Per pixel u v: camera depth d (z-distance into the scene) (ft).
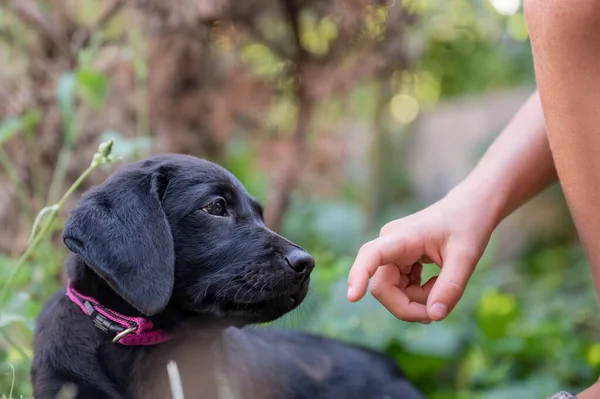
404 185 6.66
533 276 5.31
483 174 2.46
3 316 2.62
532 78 6.13
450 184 6.70
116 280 2.35
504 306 3.72
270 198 3.73
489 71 6.55
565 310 4.06
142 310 2.34
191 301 2.48
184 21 3.47
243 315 2.50
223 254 2.50
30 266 3.24
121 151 2.96
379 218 5.70
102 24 3.39
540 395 3.15
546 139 2.48
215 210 2.54
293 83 3.74
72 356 2.45
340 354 3.01
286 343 2.96
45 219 3.25
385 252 2.31
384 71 3.63
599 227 2.26
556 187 5.76
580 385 3.36
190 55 3.61
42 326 2.52
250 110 3.82
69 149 3.27
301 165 3.74
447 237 2.35
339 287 3.39
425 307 2.36
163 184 2.53
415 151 6.96
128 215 2.42
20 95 3.41
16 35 3.38
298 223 4.59
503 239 5.91
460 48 6.25
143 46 3.45
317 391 2.88
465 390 3.34
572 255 5.40
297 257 2.48
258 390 2.69
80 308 2.49
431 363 3.34
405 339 3.33
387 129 6.36
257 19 3.58
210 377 2.56
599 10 2.11
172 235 2.48
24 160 3.48
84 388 2.44
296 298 2.51
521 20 5.45
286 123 3.89
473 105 6.75
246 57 3.84
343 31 3.55
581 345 3.60
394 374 3.07
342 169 4.70
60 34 3.43
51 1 3.44
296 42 3.62
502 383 3.36
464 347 3.39
